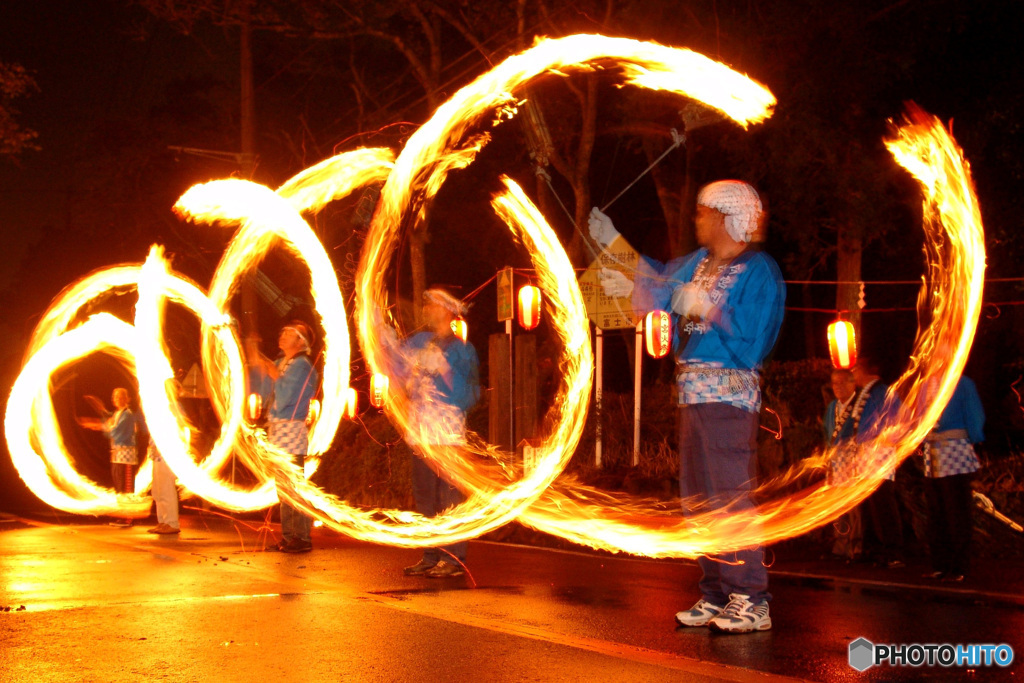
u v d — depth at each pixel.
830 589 6.99
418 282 17.53
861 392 8.70
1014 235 13.77
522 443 11.10
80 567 7.78
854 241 13.68
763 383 12.68
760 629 5.33
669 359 20.25
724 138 14.05
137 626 5.36
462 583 7.03
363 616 5.66
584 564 8.16
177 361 26.08
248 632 5.21
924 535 9.37
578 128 17.25
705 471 5.45
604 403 13.20
